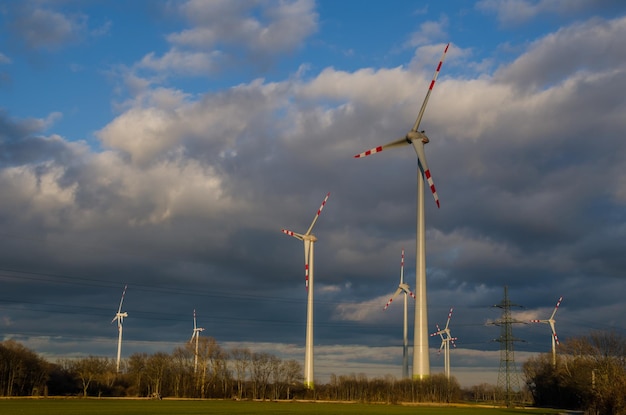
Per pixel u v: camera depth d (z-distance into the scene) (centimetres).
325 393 19812
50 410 10462
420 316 12888
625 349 14275
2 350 16612
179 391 19600
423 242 13125
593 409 9575
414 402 17812
